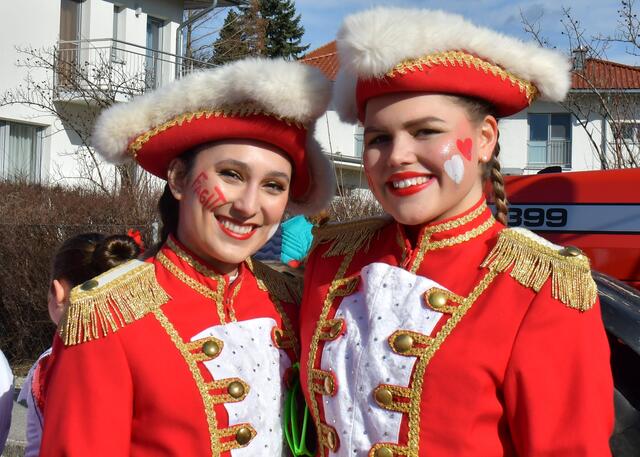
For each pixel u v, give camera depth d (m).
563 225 3.28
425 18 1.73
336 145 14.62
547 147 19.42
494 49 1.75
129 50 14.98
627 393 2.08
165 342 1.89
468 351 1.66
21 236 6.50
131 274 1.98
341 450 1.77
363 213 6.68
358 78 1.79
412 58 1.70
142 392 1.84
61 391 1.81
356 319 1.85
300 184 2.13
